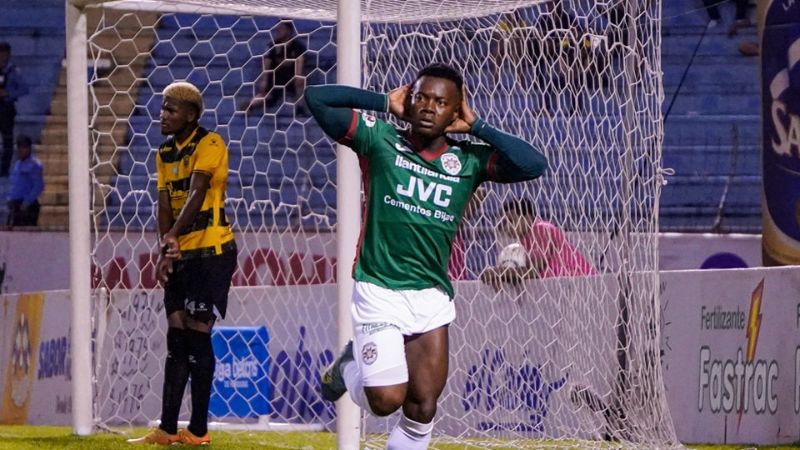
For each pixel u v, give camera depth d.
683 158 47.03
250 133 47.69
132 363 31.52
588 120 26.94
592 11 27.70
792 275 24.36
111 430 25.55
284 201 46.53
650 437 24.23
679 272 27.58
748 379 25.45
